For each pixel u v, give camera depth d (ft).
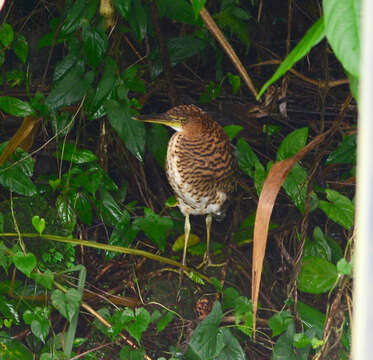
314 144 12.19
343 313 15.55
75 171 18.90
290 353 15.15
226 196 19.12
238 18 22.50
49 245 18.12
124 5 17.46
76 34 19.06
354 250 14.05
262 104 24.29
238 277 19.86
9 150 17.22
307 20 27.61
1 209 18.54
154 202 22.90
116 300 16.93
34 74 23.47
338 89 26.32
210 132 18.06
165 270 19.43
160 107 24.38
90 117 18.72
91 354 16.10
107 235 21.47
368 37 4.45
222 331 15.19
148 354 17.28
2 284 16.16
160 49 19.77
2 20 23.26
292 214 22.08
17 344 15.16
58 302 14.61
